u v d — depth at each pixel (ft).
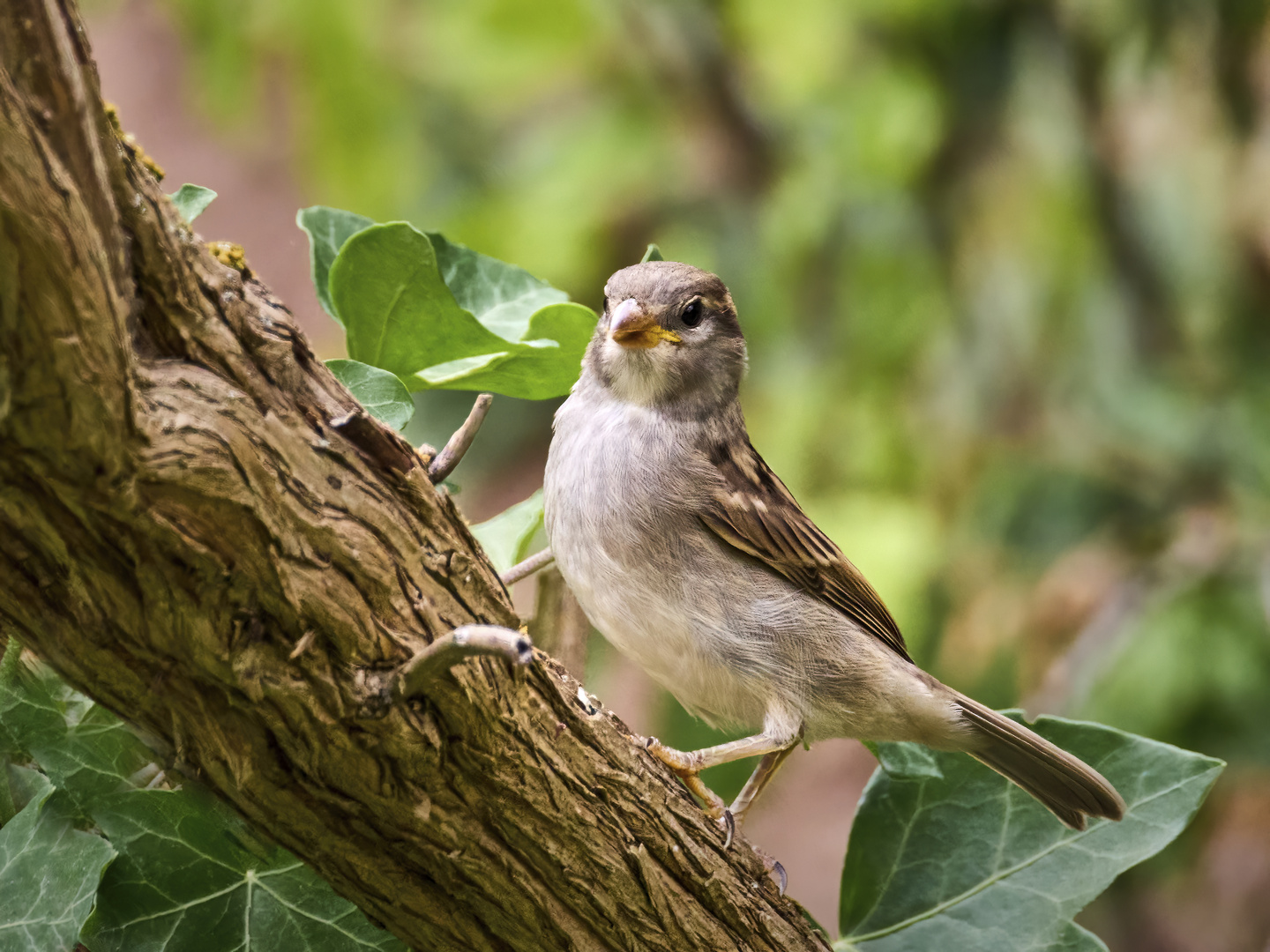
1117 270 41.57
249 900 14.98
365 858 13.52
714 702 21.79
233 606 11.39
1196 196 41.04
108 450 10.13
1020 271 41.70
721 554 21.38
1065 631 39.55
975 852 18.86
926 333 40.75
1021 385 42.19
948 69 40.32
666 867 15.40
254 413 11.20
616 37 43.14
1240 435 39.68
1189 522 39.40
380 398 16.08
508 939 14.69
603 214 42.27
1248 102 40.09
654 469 21.30
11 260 9.10
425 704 12.70
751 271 41.70
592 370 22.95
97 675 11.76
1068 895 18.51
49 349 9.47
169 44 50.21
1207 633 36.70
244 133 41.42
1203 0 38.68
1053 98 40.27
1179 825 18.69
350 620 11.98
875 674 21.36
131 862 14.61
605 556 21.09
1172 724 36.27
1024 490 40.70
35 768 15.52
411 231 16.14
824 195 40.65
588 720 14.58
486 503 43.91
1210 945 40.40
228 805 13.10
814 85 41.32
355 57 38.81
